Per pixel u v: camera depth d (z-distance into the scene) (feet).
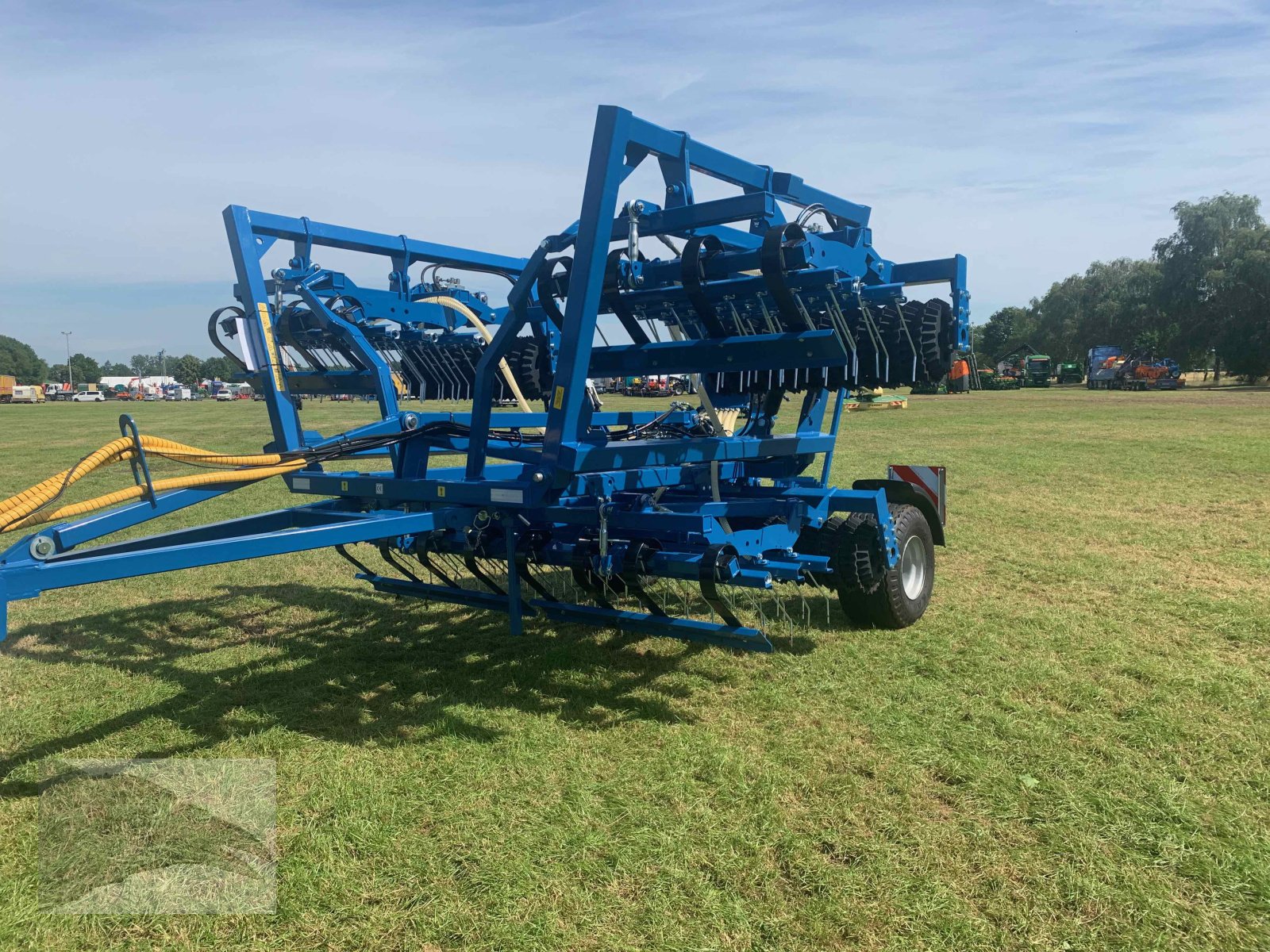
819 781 11.03
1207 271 200.13
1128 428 69.97
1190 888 8.74
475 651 16.65
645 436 18.40
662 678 14.98
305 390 18.51
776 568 14.26
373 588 22.08
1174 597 19.51
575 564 13.89
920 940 8.01
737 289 13.62
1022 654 15.72
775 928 8.22
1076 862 9.16
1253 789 10.66
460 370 20.24
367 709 13.82
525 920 8.39
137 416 123.75
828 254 13.60
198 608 20.30
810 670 15.07
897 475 19.62
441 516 13.47
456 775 11.41
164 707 14.03
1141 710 13.04
